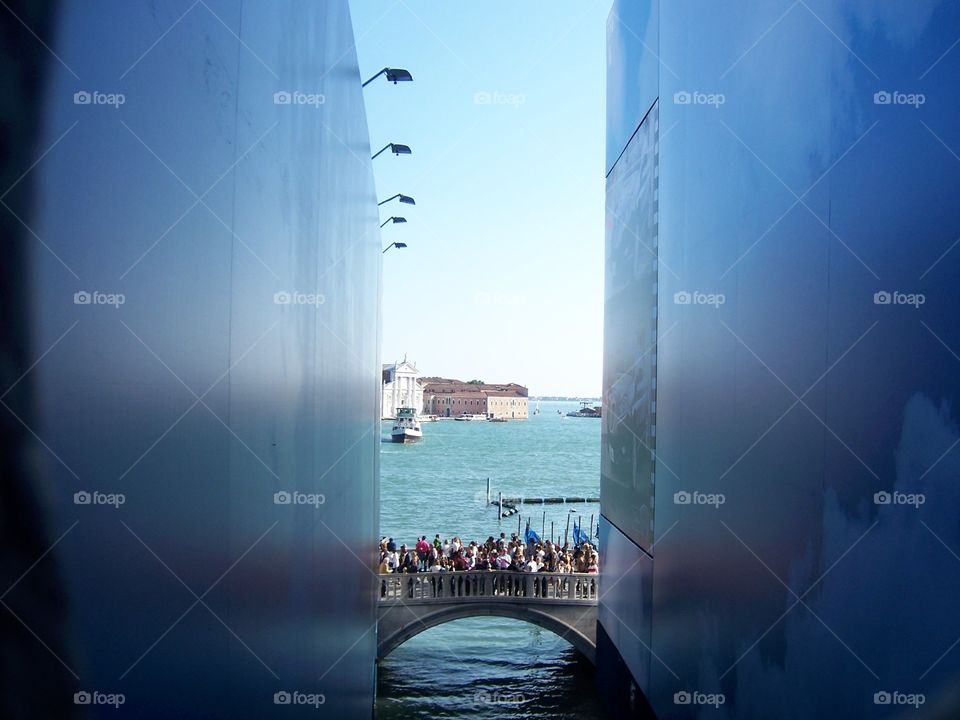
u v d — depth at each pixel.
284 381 6.05
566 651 28.42
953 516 6.21
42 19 2.24
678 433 14.98
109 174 2.70
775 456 10.01
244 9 4.61
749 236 11.19
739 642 11.33
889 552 7.18
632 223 19.81
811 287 9.00
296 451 6.61
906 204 7.00
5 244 2.09
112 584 2.77
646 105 18.38
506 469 126.00
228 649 4.36
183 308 3.54
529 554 27.33
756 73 10.99
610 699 21.61
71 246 2.44
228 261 4.27
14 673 2.15
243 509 4.67
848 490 8.02
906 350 6.96
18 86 2.13
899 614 6.99
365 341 18.22
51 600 2.35
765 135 10.62
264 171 5.25
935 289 6.52
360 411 16.27
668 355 15.91
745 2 11.53
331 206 9.20
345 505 12.12
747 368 11.26
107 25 2.66
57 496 2.38
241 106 4.54
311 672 7.78
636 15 19.67
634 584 18.77
